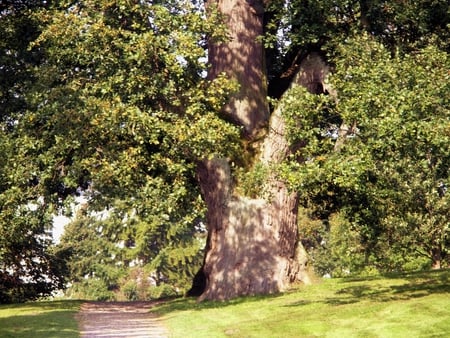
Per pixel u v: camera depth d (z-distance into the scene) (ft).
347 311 56.24
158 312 74.18
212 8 78.02
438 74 52.95
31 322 61.82
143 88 72.95
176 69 72.18
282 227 80.02
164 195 73.61
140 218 76.69
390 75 54.24
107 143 74.18
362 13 75.46
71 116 72.02
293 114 62.18
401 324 48.57
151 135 71.36
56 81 77.97
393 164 56.80
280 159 79.77
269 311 63.67
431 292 63.36
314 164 57.93
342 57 66.49
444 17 73.97
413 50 73.10
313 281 81.35
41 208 76.02
